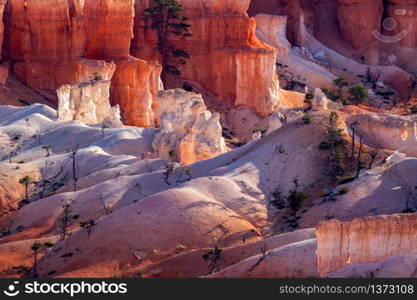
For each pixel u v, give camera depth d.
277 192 146.12
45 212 146.62
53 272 132.00
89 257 133.38
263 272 118.44
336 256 110.44
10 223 147.12
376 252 109.81
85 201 147.25
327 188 144.62
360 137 153.12
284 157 151.50
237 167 150.88
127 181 150.50
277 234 134.75
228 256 128.62
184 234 135.12
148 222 136.00
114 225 136.50
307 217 138.88
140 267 130.75
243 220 139.25
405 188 141.62
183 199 139.12
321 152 151.25
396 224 109.62
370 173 144.62
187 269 127.56
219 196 143.00
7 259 134.75
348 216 137.12
